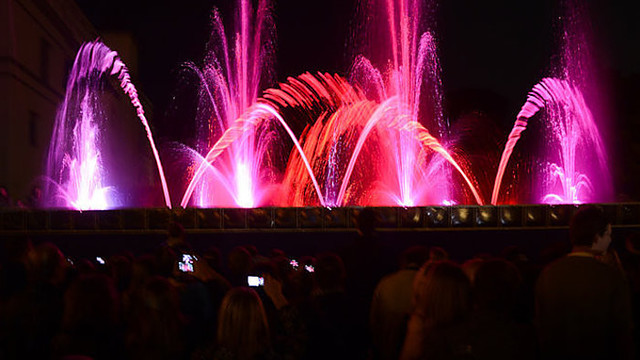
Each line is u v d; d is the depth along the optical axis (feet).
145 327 11.83
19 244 17.01
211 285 16.72
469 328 9.31
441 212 33.01
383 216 33.06
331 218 33.27
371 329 14.40
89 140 104.88
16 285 14.64
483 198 92.99
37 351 12.79
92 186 102.47
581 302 10.61
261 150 83.97
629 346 10.60
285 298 15.94
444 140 86.28
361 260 17.42
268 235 33.42
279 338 13.32
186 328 14.79
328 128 73.87
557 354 10.77
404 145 65.67
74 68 98.94
